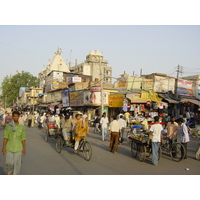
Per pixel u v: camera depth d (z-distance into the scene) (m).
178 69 26.83
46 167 6.89
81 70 55.78
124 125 12.73
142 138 8.28
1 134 15.79
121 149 10.78
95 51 58.41
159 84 27.66
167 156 9.32
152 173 6.55
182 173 6.62
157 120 7.79
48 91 38.88
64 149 10.35
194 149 11.21
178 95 26.77
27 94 58.84
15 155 5.17
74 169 6.76
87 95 25.98
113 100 24.59
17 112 5.31
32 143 11.97
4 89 66.88
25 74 68.62
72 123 9.21
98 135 16.34
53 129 12.35
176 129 9.27
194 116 24.53
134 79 27.41
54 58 52.59
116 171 6.66
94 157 8.67
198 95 29.44
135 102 22.81
